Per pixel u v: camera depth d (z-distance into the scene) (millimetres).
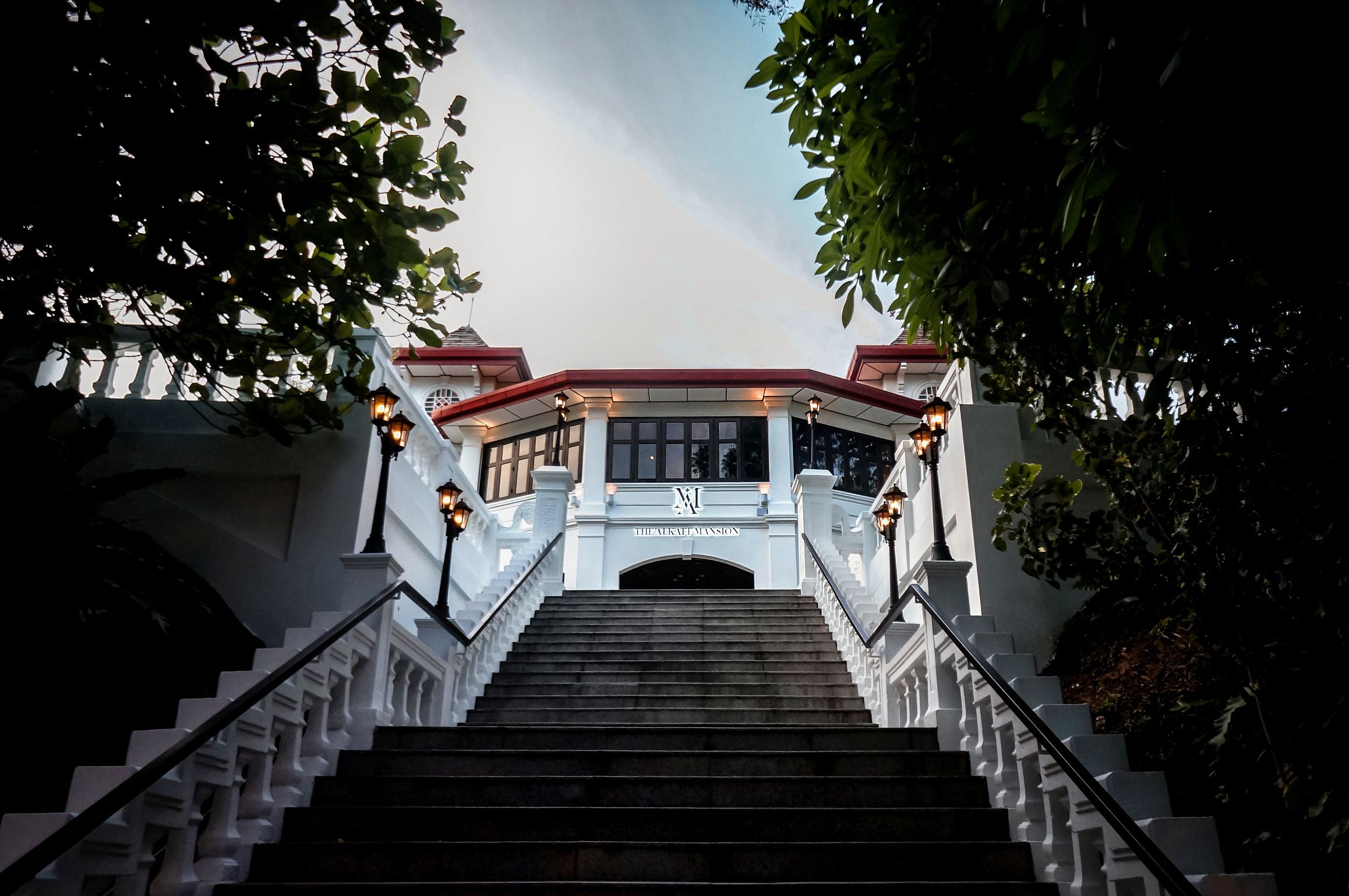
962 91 4301
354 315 5348
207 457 10781
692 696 10188
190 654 8367
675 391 21859
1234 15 2801
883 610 11562
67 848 3418
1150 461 5664
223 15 3861
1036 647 9516
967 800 6254
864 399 21953
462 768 6816
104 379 11297
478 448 23500
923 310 5109
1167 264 4012
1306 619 4668
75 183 3900
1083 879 4738
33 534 7176
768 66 5000
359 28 4430
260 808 5668
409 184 5027
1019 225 4574
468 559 14688
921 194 4711
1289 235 3486
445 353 24016
